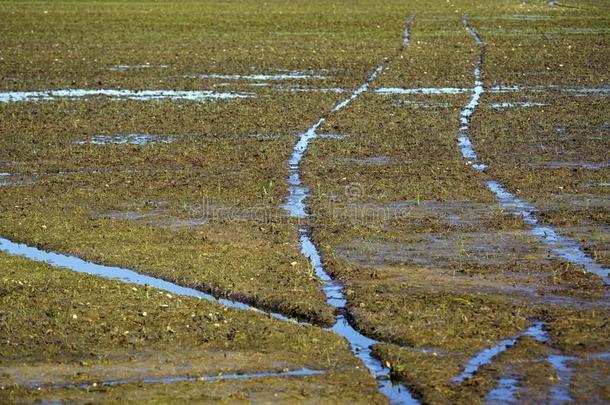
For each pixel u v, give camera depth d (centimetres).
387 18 9462
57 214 3183
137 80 5869
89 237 2945
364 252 2767
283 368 2036
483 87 5475
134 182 3556
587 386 1930
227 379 1986
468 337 2178
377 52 6938
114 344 2164
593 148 3981
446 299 2398
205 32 8344
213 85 5631
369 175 3591
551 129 4334
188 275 2603
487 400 1883
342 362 2066
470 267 2633
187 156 3931
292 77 5906
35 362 2080
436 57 6662
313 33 8206
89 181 3581
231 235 2941
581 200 3259
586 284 2494
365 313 2319
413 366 2033
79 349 2141
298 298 2423
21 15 9844
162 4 11131
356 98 5150
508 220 3038
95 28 8700
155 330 2236
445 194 3331
